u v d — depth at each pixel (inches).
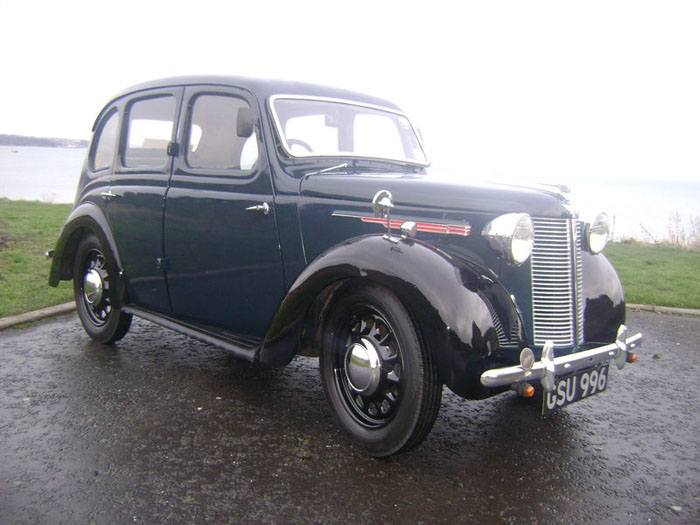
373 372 110.0
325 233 125.0
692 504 98.8
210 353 176.9
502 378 98.3
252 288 137.7
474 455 115.1
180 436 120.0
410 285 100.7
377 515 92.8
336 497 98.0
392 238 109.7
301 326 121.0
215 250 142.5
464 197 115.0
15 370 156.9
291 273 130.4
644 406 143.5
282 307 119.3
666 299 261.3
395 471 107.6
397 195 121.0
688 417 137.2
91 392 142.6
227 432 122.5
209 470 106.3
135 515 91.3
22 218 464.1
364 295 110.0
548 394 107.7
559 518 93.4
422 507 95.5
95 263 181.6
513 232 105.7
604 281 131.9
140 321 215.2
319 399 142.3
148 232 157.4
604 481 106.0
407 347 102.7
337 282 115.6
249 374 158.9
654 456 116.6
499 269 112.9
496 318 105.3
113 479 102.3
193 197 144.9
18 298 229.8
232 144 139.8
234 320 144.7
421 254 104.4
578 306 120.5
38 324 205.0
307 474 105.6
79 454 111.2
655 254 407.5
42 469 105.2
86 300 185.8
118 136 171.5
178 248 150.3
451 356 98.0
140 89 166.4
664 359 181.9
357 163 147.4
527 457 114.7
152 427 124.0
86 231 181.8
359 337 115.5
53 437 118.1
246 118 131.0
